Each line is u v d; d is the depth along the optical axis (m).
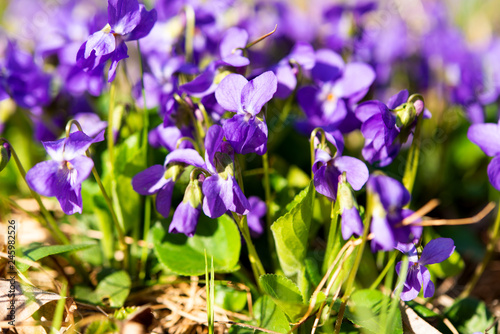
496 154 0.29
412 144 0.31
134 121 0.35
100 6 0.47
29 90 0.35
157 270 0.32
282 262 0.30
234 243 0.31
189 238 0.32
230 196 0.28
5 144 0.30
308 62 0.32
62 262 0.33
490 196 0.38
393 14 0.47
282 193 0.33
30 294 0.30
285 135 0.37
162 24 0.37
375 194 0.27
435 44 0.41
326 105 0.34
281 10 0.46
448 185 0.39
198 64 0.38
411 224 0.27
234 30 0.32
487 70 0.40
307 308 0.29
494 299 0.34
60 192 0.28
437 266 0.32
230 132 0.28
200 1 0.38
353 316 0.29
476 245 0.36
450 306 0.32
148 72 0.35
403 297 0.29
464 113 0.40
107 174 0.32
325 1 0.51
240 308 0.31
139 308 0.30
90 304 0.31
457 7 0.57
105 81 0.37
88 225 0.35
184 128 0.32
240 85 0.29
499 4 0.61
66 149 0.28
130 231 0.34
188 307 0.32
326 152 0.29
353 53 0.41
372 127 0.29
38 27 0.44
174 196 0.33
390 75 0.43
